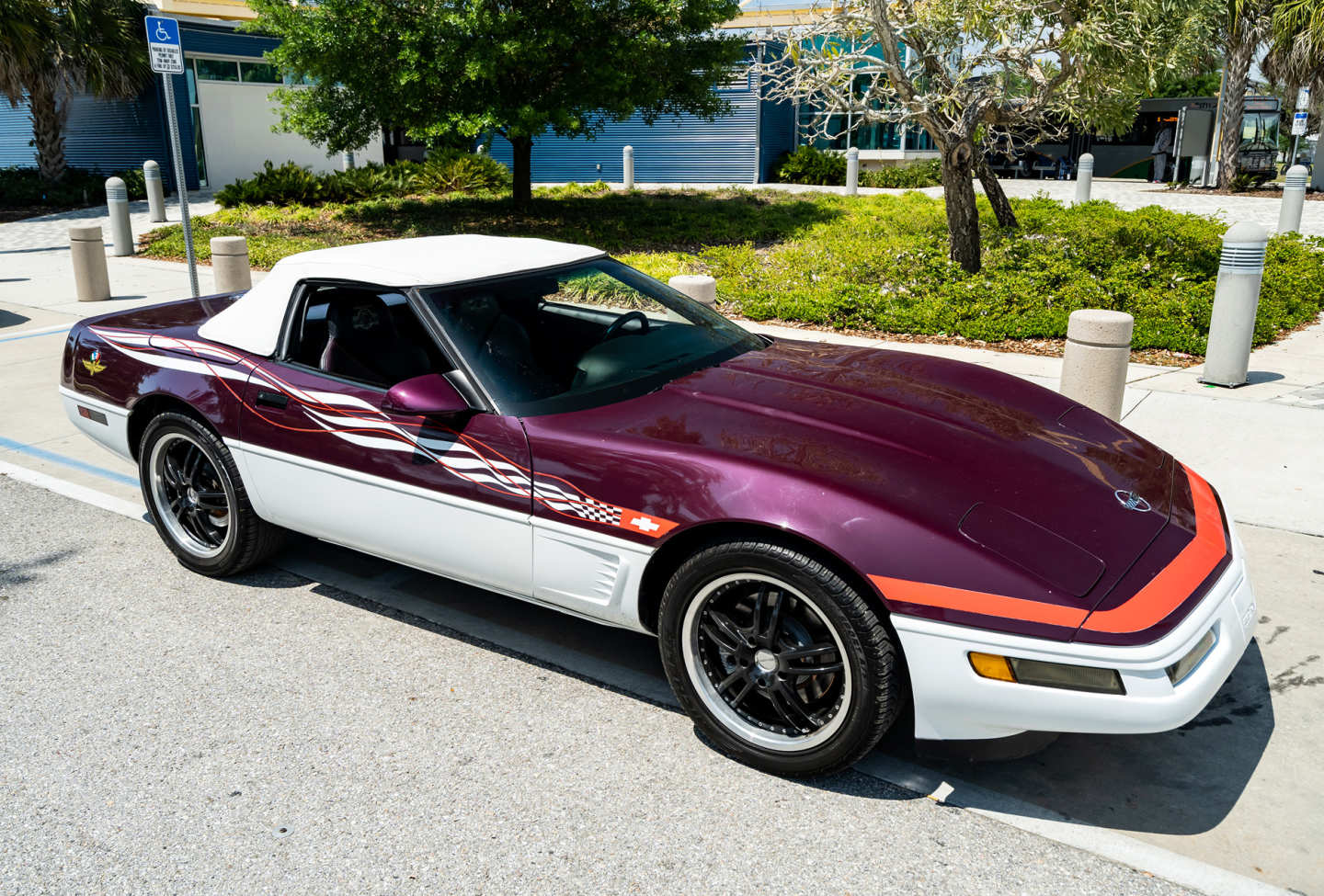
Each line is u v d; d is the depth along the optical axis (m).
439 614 4.11
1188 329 8.70
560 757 3.12
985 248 12.88
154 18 8.45
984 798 2.89
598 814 2.84
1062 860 2.62
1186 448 5.76
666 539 2.99
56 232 18.80
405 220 18.20
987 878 2.56
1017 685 2.57
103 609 4.17
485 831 2.78
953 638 2.60
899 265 11.84
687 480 2.98
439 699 3.46
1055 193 24.25
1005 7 10.18
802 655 2.88
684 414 3.33
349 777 3.03
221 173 25.97
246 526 4.25
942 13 10.93
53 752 3.19
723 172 27.64
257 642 3.88
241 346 4.15
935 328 9.21
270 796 2.95
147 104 24.47
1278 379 7.34
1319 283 10.81
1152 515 3.01
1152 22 10.10
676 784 2.98
